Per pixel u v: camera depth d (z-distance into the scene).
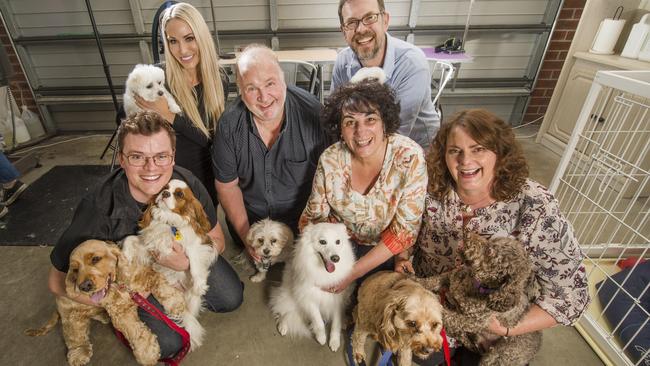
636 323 1.61
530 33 4.30
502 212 1.26
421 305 1.18
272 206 2.05
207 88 2.19
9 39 4.14
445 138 1.25
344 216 1.72
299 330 1.77
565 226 1.17
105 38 4.17
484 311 1.17
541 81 4.55
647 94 1.42
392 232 1.55
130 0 4.02
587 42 3.44
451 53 3.88
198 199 1.60
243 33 4.29
